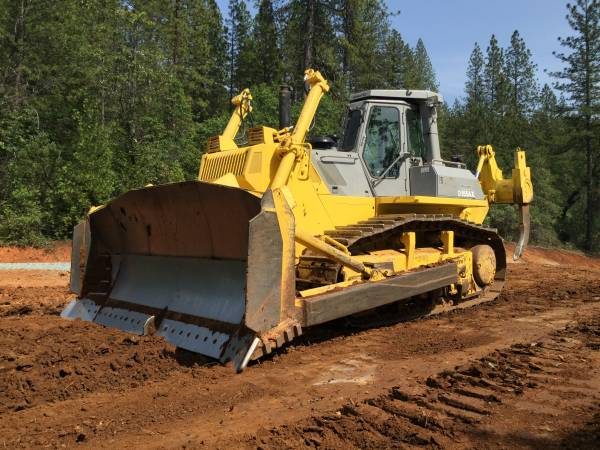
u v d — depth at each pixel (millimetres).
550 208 39031
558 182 45375
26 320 7477
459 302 8758
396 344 6535
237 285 5984
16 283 12320
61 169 19625
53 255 17484
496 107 44656
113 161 21422
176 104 25484
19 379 4914
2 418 4195
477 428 3949
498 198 10977
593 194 40656
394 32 40719
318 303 5828
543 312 8672
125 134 23078
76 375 5066
